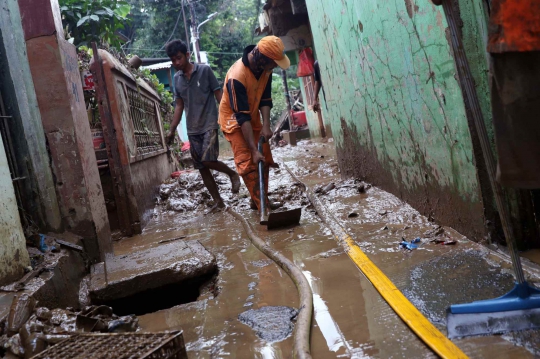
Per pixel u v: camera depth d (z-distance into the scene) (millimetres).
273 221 4535
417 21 3416
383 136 4812
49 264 3338
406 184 4387
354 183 5727
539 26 1673
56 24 4125
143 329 2764
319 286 2916
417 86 3672
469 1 2820
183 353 2088
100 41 8305
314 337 2293
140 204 6211
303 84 16281
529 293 2037
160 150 8805
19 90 3928
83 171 4125
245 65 4953
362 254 3291
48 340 2295
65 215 4098
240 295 3025
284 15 12203
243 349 2273
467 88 2057
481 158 2945
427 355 1962
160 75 21188
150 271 3518
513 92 1786
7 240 3062
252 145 4953
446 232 3484
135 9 31172
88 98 5898
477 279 2600
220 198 6340
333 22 5754
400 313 2311
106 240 4418
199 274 3592
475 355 1890
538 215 2922
